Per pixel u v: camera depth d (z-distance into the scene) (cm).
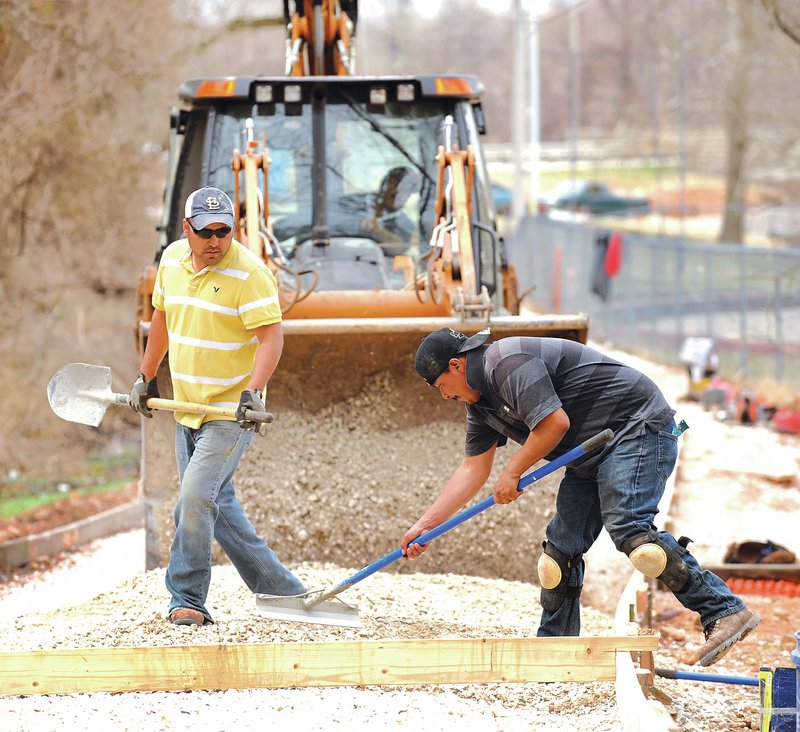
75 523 3192
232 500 1798
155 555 2256
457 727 1427
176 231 2659
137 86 5394
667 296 6762
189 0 6031
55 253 5481
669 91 15350
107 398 1784
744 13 7988
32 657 1509
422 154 2639
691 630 2180
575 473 1653
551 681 1534
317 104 2636
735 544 2581
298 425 2338
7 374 5288
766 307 5650
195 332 1731
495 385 1552
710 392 4916
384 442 2341
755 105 10269
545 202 13575
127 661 1520
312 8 2933
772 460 3891
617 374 1588
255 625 1723
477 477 1672
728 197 12481
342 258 2531
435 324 2172
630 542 1531
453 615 1934
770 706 1377
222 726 1404
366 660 1541
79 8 5003
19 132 4847
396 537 2295
